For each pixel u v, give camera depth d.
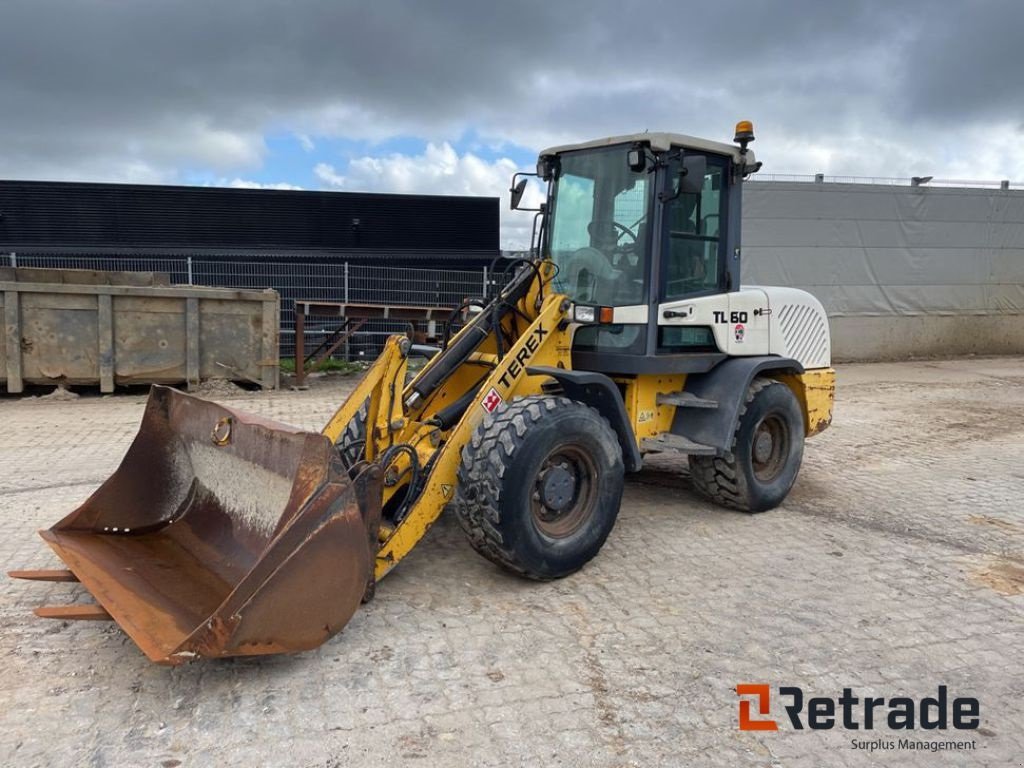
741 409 5.16
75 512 3.99
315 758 2.71
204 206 16.98
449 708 3.04
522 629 3.69
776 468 5.68
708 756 2.80
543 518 4.16
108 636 3.54
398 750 2.77
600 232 5.10
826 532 5.22
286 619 3.00
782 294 5.85
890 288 16.05
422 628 3.67
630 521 5.35
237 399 10.05
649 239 4.79
